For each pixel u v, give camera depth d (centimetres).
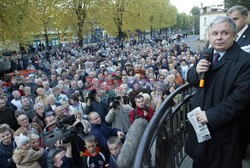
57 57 2450
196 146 206
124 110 523
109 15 2952
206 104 193
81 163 369
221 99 187
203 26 5241
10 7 1598
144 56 1975
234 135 190
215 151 195
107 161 369
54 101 704
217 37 186
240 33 273
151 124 184
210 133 195
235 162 190
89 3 2683
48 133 361
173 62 1320
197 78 202
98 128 409
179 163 289
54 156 350
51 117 521
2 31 1703
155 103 652
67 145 356
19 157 375
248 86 174
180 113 287
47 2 2505
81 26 2752
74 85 948
